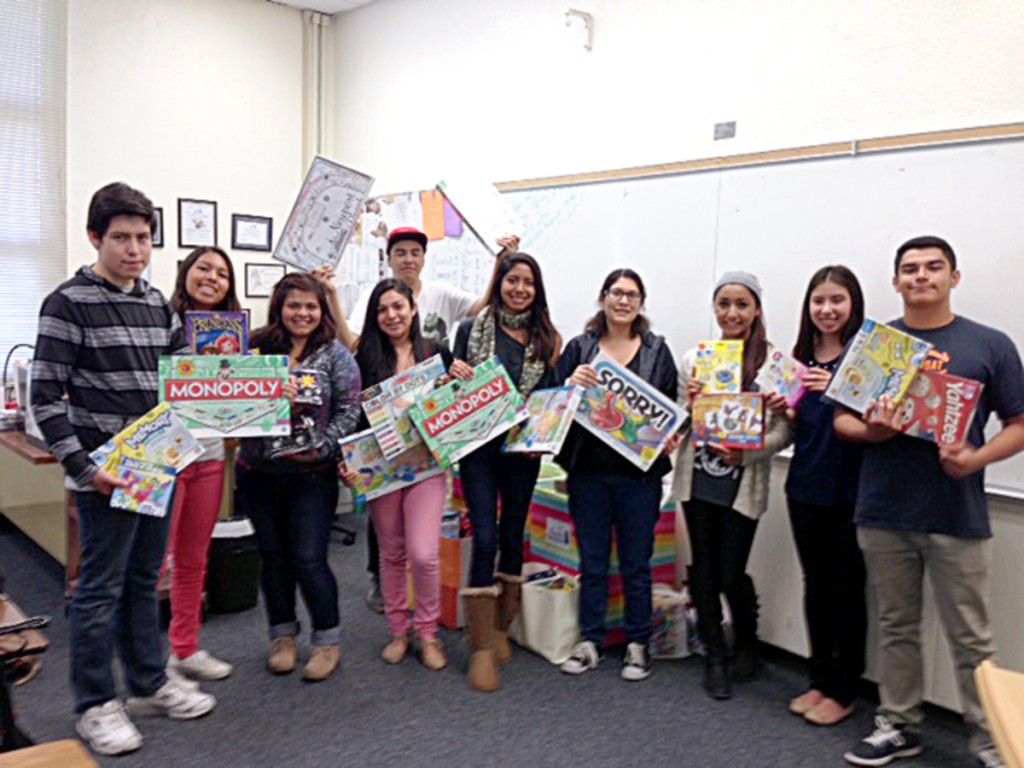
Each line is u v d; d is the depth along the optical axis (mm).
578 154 3908
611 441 2779
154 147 4801
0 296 4430
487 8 4352
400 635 2996
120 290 2230
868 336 2266
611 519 2912
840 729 2574
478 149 4461
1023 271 2473
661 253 3471
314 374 2660
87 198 4605
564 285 3906
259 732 2459
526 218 4094
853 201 2855
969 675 2275
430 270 4719
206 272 2656
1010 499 2492
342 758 2328
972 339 2236
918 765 2379
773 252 3088
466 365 2789
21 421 4066
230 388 2449
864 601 2607
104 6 4566
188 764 2275
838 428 2398
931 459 2236
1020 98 2500
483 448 2832
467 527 3287
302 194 2961
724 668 2787
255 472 2707
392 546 2949
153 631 2479
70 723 2480
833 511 2570
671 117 3482
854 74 2887
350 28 5316
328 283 2994
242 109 5125
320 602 2795
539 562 3365
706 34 3332
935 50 2680
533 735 2484
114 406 2205
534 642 3070
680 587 3359
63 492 3549
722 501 2721
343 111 5430
